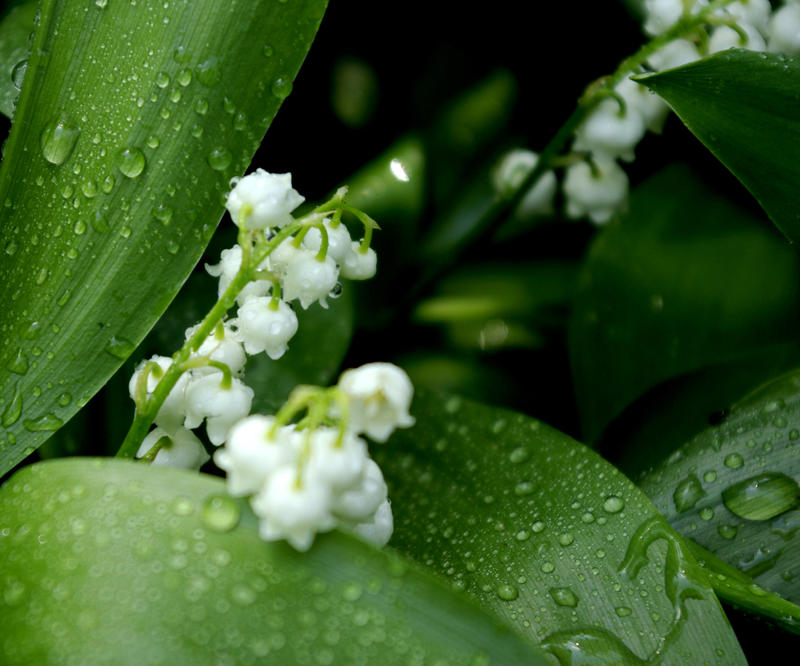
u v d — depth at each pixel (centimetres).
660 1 32
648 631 28
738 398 33
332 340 33
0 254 29
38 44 29
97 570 26
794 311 34
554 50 40
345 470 26
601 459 30
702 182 35
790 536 30
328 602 26
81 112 29
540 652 27
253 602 26
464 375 37
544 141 39
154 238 29
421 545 29
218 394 28
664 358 34
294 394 26
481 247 37
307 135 38
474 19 39
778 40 33
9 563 26
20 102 29
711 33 33
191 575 26
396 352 37
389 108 39
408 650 26
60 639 26
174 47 29
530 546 29
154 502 26
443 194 38
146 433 28
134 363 32
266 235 28
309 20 29
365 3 38
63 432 31
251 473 26
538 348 37
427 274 36
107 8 29
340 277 34
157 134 29
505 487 30
